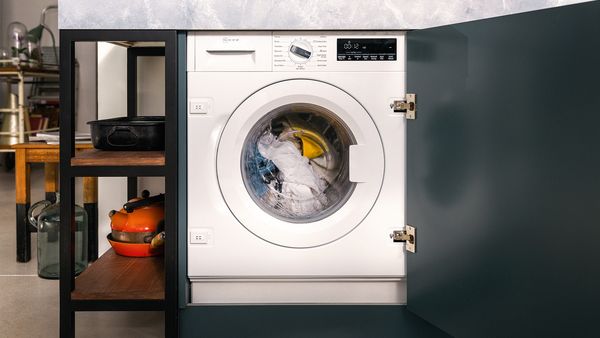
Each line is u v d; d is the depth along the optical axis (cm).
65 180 186
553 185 147
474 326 171
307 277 196
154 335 210
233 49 190
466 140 170
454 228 175
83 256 277
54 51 569
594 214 137
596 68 136
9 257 310
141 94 263
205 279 196
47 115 605
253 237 194
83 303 186
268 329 196
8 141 535
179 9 186
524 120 154
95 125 201
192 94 191
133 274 202
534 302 153
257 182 208
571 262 143
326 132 211
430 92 182
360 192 194
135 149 201
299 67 191
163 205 232
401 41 192
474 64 167
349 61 191
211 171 192
